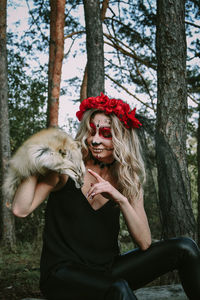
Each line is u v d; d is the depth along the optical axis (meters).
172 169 3.93
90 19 6.58
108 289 1.55
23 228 10.46
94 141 1.99
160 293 3.39
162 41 4.78
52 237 1.82
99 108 2.00
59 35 7.90
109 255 1.90
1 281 5.93
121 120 2.03
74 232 1.80
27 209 1.65
